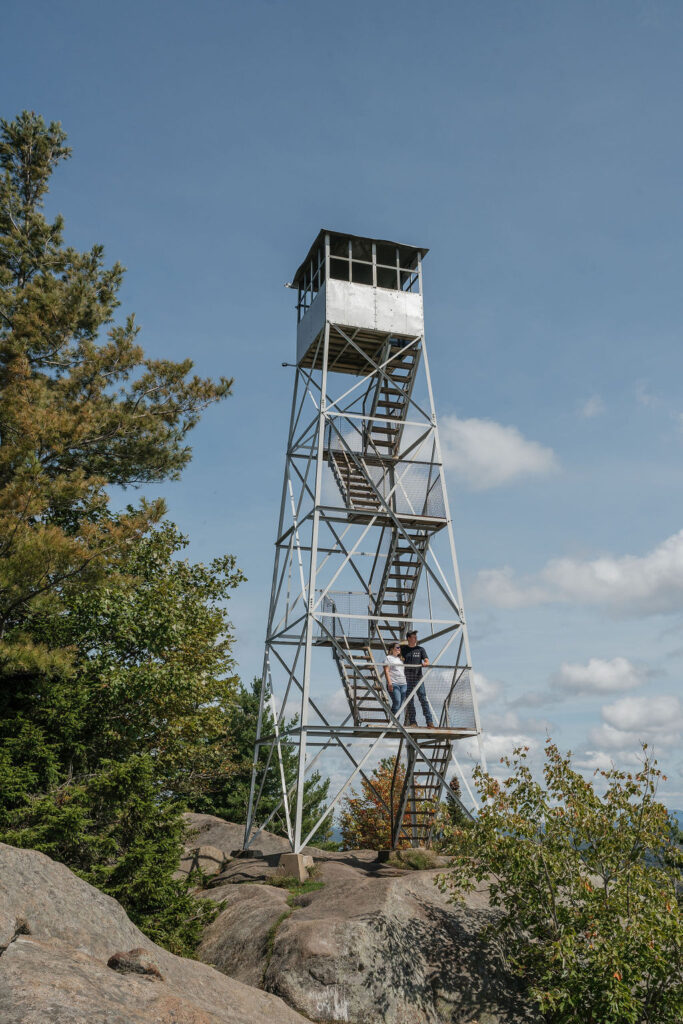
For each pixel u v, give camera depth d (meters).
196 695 21.55
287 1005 11.00
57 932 8.70
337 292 21.23
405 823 19.78
